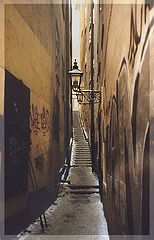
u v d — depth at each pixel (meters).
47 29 6.80
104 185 5.96
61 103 10.85
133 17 2.41
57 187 8.23
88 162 14.38
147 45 1.86
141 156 2.02
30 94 4.94
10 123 3.80
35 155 5.25
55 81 8.39
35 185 5.23
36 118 5.40
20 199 4.22
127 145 2.71
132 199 2.36
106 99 5.52
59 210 6.54
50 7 7.26
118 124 3.47
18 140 4.15
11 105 3.87
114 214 3.79
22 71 4.46
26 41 4.74
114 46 4.01
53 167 7.48
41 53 6.04
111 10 4.57
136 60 2.26
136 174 2.20
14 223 3.91
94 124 13.36
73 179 10.30
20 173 4.23
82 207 6.84
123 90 3.04
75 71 9.22
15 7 4.11
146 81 1.87
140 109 2.08
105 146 5.70
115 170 3.75
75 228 5.11
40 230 4.77
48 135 6.76
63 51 12.29
